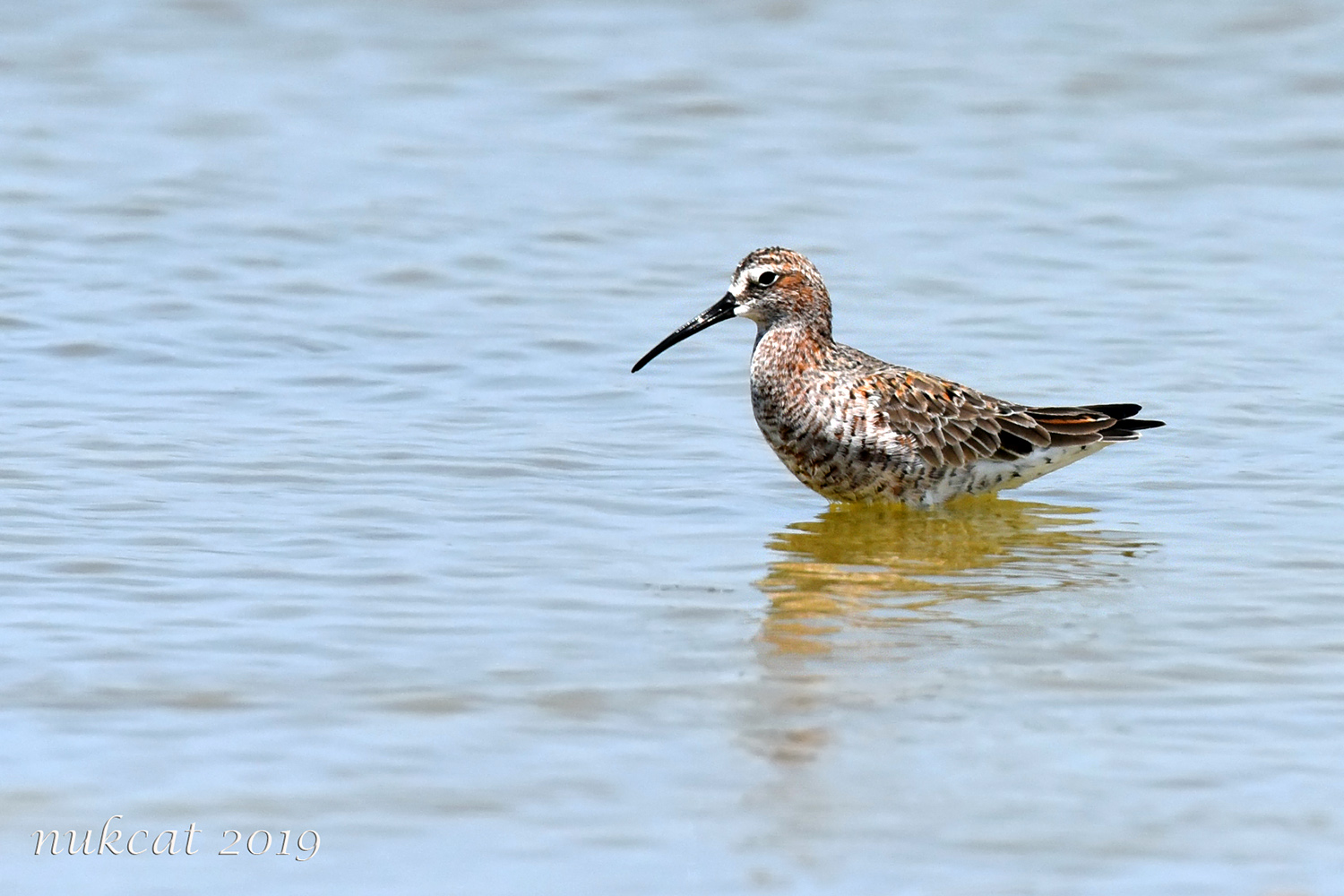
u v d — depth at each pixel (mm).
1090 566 15039
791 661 12750
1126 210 25828
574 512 16250
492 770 11000
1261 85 30531
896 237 24797
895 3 34250
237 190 26047
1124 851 10055
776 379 16875
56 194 25625
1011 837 10203
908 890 9664
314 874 9844
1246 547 15477
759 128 28938
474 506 16234
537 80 30734
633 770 11016
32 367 19781
